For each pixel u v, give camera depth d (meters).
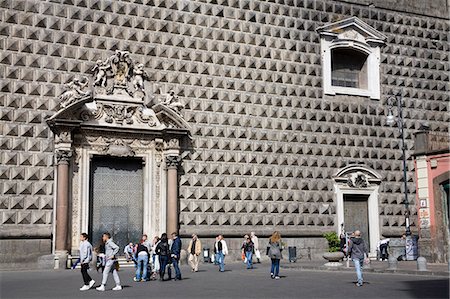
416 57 37.06
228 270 26.09
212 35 31.97
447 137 35.78
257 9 33.31
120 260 28.59
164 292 17.41
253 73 32.62
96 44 29.28
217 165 30.97
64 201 26.94
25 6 28.11
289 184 32.53
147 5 30.69
